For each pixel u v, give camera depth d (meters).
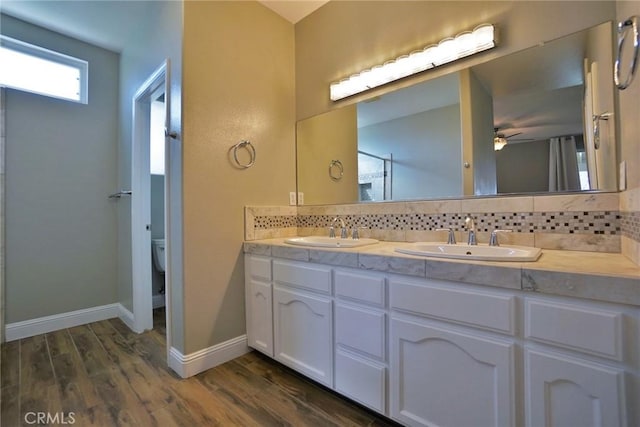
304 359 1.71
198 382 1.76
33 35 2.48
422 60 1.83
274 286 1.89
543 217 1.45
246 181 2.15
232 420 1.43
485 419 1.07
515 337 1.01
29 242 2.46
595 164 1.32
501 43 1.58
